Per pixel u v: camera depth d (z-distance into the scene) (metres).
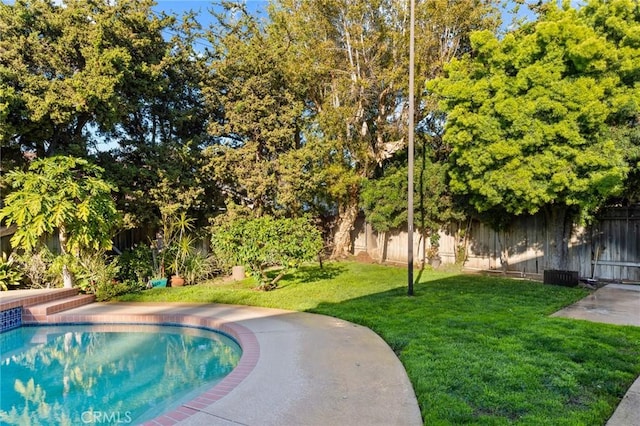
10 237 10.31
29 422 4.07
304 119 13.25
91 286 9.62
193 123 13.57
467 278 10.84
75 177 9.86
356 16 12.71
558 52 8.45
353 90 13.17
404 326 6.07
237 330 6.34
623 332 5.42
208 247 13.77
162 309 8.23
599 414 3.23
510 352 4.69
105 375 5.37
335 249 15.73
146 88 11.25
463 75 10.03
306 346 5.38
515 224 12.10
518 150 8.80
